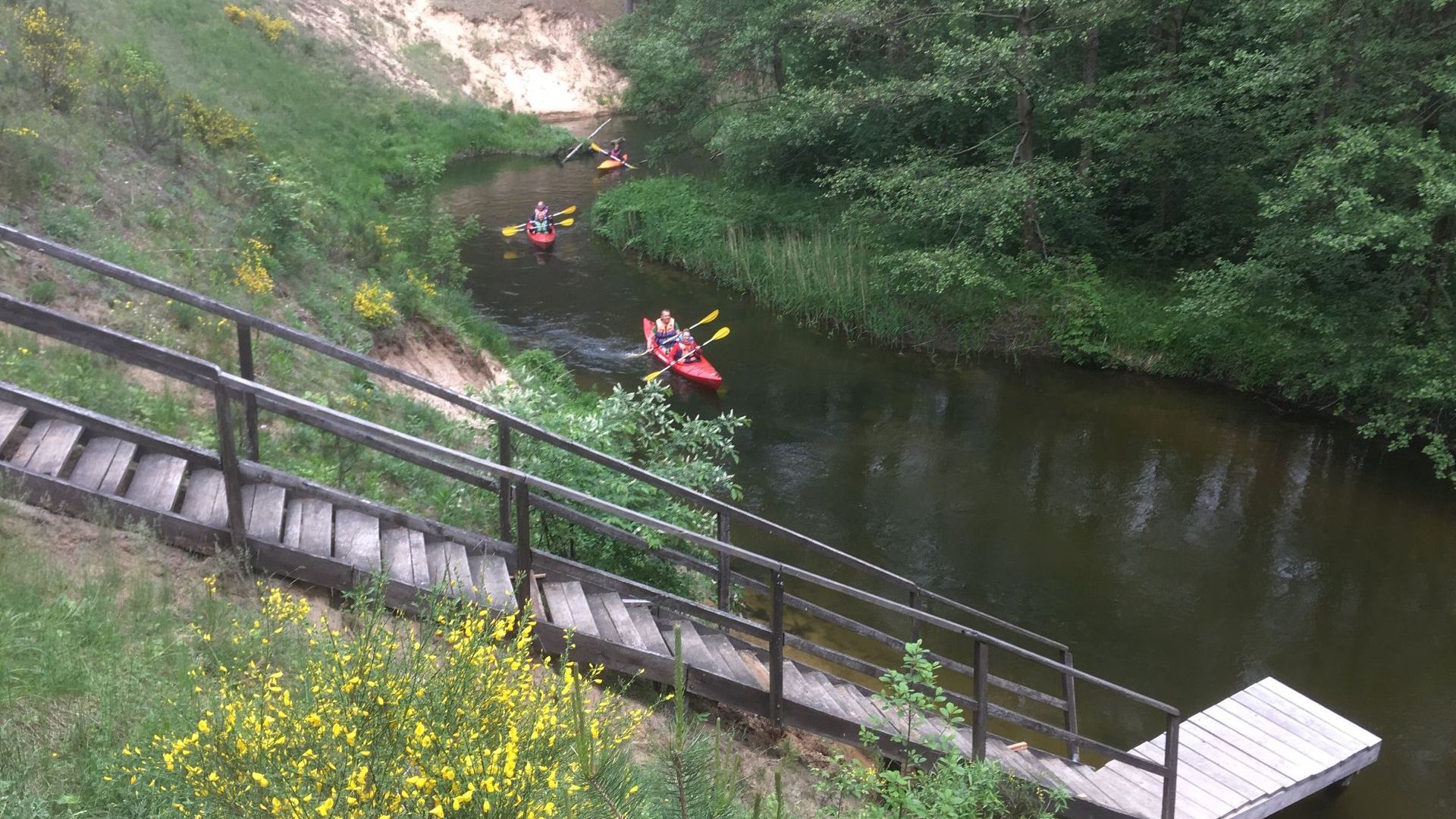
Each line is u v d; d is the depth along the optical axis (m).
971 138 25.45
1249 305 18.25
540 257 25.75
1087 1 19.89
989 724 9.73
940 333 21.52
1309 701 9.91
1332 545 13.99
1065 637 11.72
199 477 6.22
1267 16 16.91
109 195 11.77
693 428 10.19
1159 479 15.78
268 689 3.74
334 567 5.71
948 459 16.22
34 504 5.39
